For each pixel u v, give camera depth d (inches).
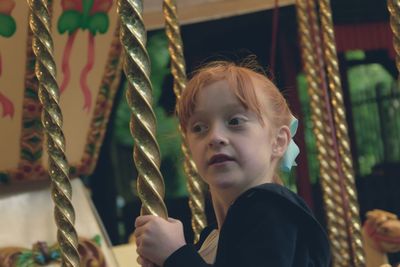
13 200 256.7
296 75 458.9
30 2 162.7
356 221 256.5
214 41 474.6
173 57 231.6
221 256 146.5
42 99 162.2
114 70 267.3
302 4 295.9
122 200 527.5
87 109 267.9
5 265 247.1
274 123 155.9
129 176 529.0
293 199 148.5
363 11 454.9
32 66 249.0
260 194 146.7
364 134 510.6
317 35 296.5
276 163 161.8
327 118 283.4
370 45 455.2
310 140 480.1
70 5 251.3
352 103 509.0
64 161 162.1
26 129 254.7
